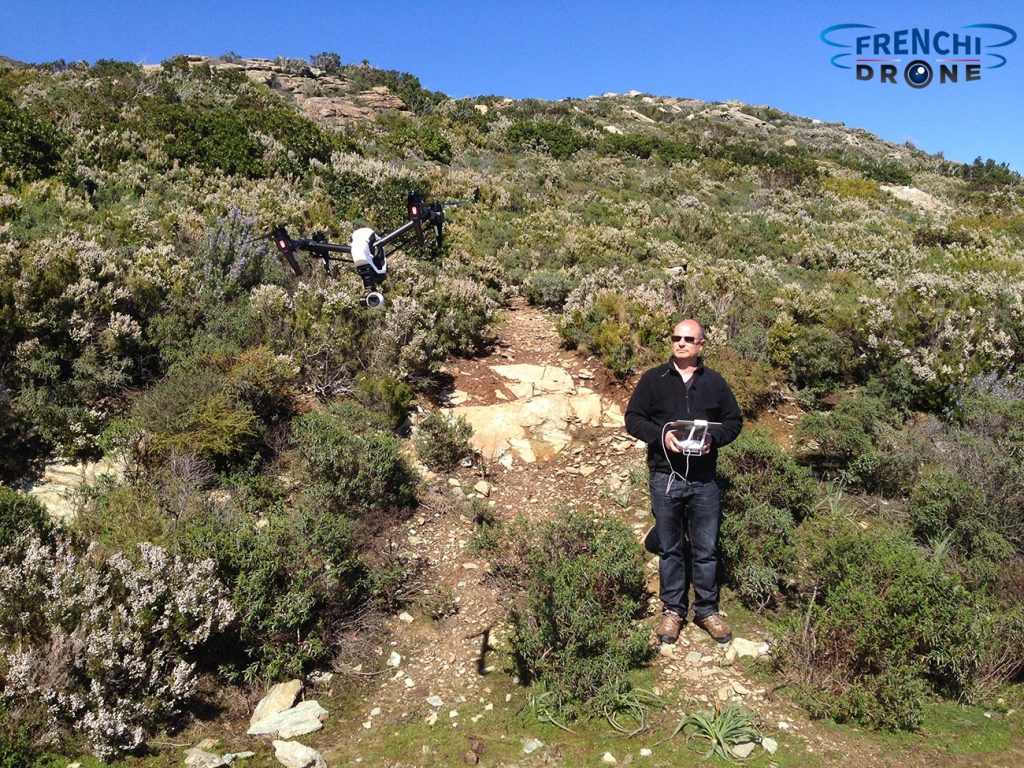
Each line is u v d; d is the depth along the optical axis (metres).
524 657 3.61
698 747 3.11
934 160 46.66
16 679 3.02
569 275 11.28
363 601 4.24
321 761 3.04
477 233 13.87
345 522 4.32
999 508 4.84
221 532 4.03
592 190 21.09
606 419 6.89
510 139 28.56
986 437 5.87
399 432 6.31
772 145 39.19
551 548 4.39
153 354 6.26
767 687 3.52
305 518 4.27
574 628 3.57
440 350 7.31
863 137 51.91
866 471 5.44
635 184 23.27
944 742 3.19
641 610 4.19
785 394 7.46
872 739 3.20
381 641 4.01
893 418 6.63
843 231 18.36
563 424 6.72
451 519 5.22
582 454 6.30
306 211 11.26
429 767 3.07
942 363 7.04
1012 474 4.96
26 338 5.63
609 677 3.44
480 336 8.50
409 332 7.24
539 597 3.75
